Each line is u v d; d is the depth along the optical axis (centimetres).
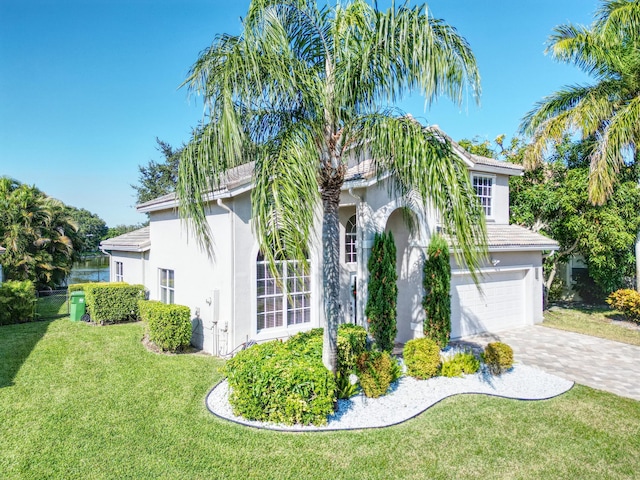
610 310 2025
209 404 782
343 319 1372
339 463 578
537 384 924
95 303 1498
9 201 2489
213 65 680
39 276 2512
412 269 1321
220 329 1129
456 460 591
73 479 529
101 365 1019
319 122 719
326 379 708
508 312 1616
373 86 718
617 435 676
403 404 794
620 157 1560
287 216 582
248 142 743
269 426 691
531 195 1939
